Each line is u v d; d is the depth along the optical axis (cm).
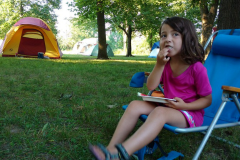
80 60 1225
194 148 211
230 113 217
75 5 1513
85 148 199
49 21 2603
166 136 233
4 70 627
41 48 1300
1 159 177
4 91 377
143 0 1720
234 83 236
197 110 182
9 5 2438
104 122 256
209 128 165
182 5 1969
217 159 192
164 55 174
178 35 175
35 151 187
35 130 227
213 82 251
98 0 1341
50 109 291
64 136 217
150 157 192
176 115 162
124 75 623
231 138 231
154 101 172
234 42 240
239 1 489
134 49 4197
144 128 148
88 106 312
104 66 859
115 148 146
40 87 423
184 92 185
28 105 308
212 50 267
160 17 2150
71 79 520
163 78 197
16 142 204
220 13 513
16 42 1261
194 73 180
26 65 771
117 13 1714
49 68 712
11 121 246
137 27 2381
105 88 433
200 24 2025
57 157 184
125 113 172
